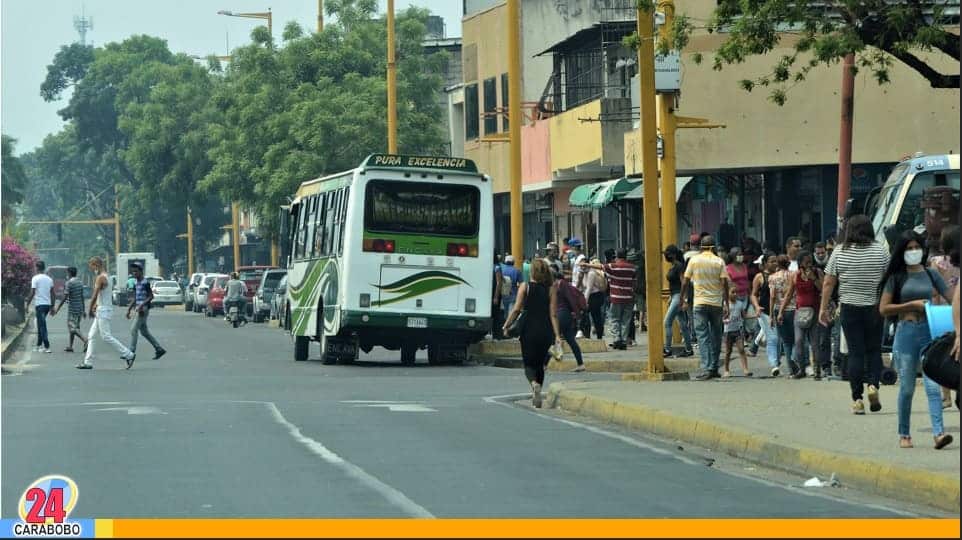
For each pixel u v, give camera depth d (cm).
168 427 2559
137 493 1770
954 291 1928
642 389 2988
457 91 9388
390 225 4366
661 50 3272
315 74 8900
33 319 9856
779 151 4959
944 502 1664
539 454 2173
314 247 4878
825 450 1961
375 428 2541
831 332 3244
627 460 2108
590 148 6247
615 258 4638
